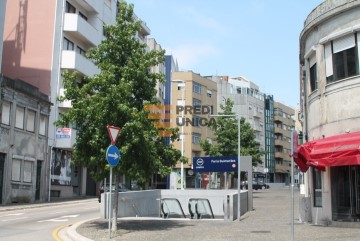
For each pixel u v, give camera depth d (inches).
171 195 1040.2
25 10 1601.9
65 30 1611.7
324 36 697.0
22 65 1568.7
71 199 1507.1
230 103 1715.1
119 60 655.1
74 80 642.2
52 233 618.8
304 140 845.2
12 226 703.1
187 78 3002.0
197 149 2866.6
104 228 647.1
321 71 700.0
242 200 952.9
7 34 1598.2
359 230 582.6
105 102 595.2
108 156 536.7
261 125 4247.0
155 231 612.4
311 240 500.1
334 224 647.1
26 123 1315.2
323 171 673.6
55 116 1523.1
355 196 629.0
